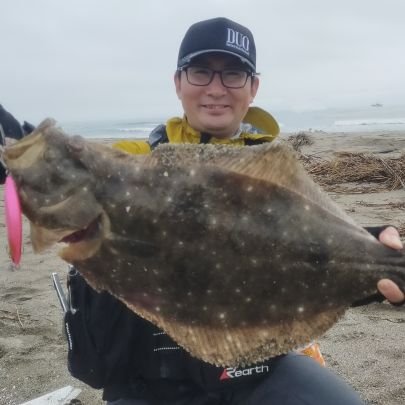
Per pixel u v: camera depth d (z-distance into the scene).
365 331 1.29
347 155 3.87
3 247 2.07
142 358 0.81
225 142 0.90
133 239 0.65
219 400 0.82
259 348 0.67
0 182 0.76
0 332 1.35
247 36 0.89
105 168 0.65
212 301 0.67
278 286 0.66
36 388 1.12
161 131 0.92
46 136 0.64
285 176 0.66
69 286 0.79
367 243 0.67
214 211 0.65
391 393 1.04
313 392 0.79
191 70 0.87
